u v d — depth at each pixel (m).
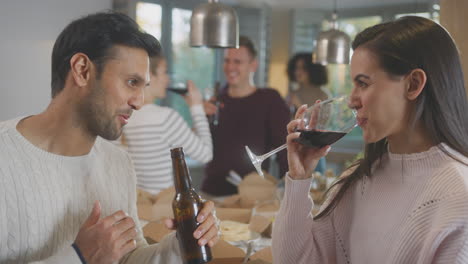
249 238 1.85
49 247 1.22
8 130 1.21
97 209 1.17
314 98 4.48
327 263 1.42
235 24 2.40
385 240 1.20
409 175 1.20
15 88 3.98
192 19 2.41
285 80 5.89
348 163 5.25
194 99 3.09
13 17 3.91
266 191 2.54
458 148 1.14
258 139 3.33
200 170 5.17
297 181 1.39
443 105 1.12
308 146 1.36
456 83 1.13
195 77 5.25
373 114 1.17
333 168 5.61
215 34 2.36
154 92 2.77
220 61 5.34
